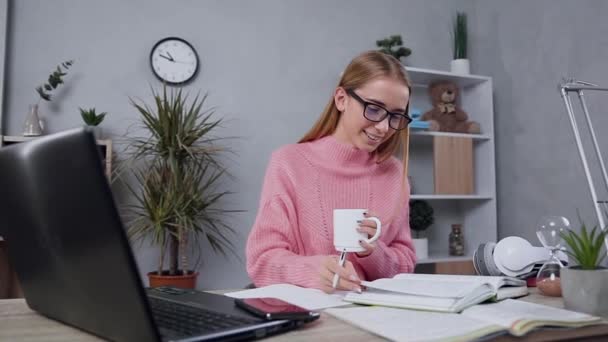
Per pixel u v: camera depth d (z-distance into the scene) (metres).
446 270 2.92
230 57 2.91
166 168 2.47
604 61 2.49
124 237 0.49
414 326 0.63
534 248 1.07
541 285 0.93
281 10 3.04
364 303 0.82
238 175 2.87
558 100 2.75
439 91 3.12
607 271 0.75
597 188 2.50
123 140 2.67
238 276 2.83
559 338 0.61
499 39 3.20
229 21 2.92
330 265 0.95
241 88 2.92
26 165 0.57
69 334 0.65
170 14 2.81
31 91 2.54
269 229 1.26
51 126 2.56
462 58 3.23
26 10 2.56
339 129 1.46
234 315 0.67
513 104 3.07
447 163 2.98
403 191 1.43
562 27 2.73
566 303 0.78
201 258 2.77
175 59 2.78
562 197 2.71
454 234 3.12
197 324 0.62
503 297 0.86
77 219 0.52
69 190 0.52
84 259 0.54
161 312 0.70
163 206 2.37
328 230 1.36
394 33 3.31
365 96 1.25
